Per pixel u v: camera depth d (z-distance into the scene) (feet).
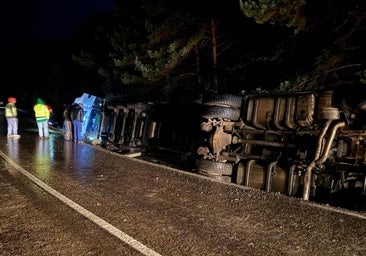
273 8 25.59
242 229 14.25
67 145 41.32
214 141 27.66
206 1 42.39
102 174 24.18
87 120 55.21
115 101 49.88
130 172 25.59
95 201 17.15
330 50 29.48
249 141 27.81
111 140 48.52
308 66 32.83
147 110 43.91
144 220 14.71
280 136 26.45
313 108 23.32
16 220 14.07
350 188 22.93
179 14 42.37
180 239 12.86
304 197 21.75
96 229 13.42
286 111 24.80
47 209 15.60
